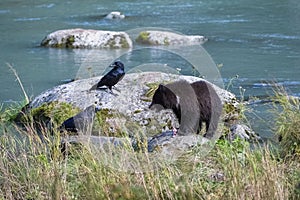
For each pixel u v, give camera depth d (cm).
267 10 3988
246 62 2545
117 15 3791
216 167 1098
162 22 3609
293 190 971
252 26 3431
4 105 1927
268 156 1076
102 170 1019
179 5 4278
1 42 3161
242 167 1037
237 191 951
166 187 958
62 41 2981
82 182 1012
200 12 3966
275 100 1652
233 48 2845
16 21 3822
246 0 4428
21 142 1229
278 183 965
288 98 1639
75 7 4338
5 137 1253
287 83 2161
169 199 947
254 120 1584
